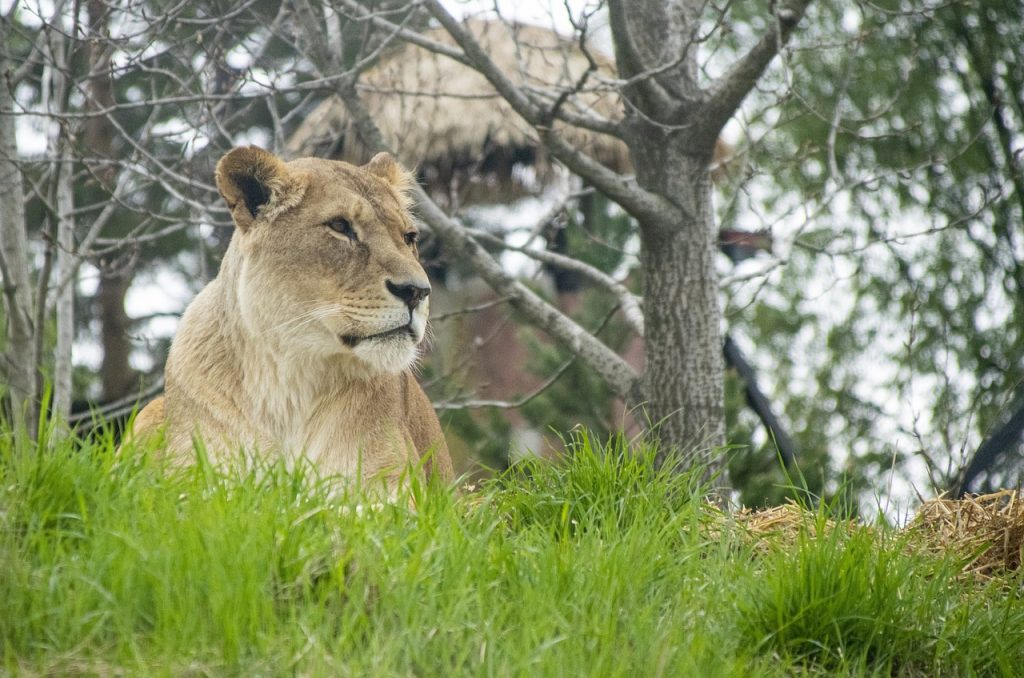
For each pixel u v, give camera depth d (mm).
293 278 9000
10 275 13062
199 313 9500
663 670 5910
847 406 25812
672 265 12281
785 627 6777
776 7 11273
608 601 6352
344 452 9148
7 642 5656
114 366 27156
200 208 13250
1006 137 27312
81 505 6684
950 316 27312
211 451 8961
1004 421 14016
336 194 9195
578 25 10844
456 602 6199
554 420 17000
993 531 8914
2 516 6555
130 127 26000
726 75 12250
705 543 7496
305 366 9094
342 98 13344
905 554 8016
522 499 8234
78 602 5859
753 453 14914
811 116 27719
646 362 12484
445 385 17516
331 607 6211
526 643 5871
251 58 14281
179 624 5734
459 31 11789
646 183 12344
